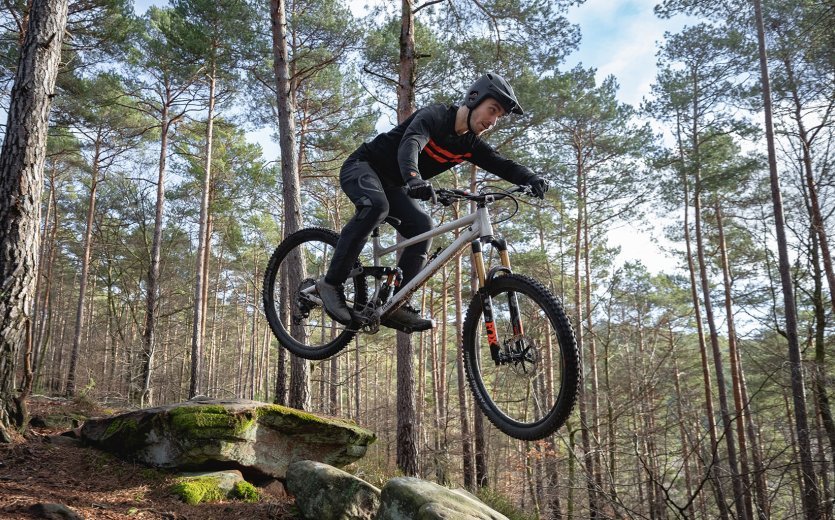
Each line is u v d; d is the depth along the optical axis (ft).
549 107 43.24
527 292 7.13
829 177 39.50
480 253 7.72
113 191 71.67
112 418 17.37
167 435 16.19
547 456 34.99
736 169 48.11
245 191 65.10
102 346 94.53
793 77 41.45
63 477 14.34
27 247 17.70
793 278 40.93
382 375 128.06
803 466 25.54
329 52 47.60
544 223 67.41
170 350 80.74
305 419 18.22
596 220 62.08
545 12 34.53
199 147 67.00
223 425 16.30
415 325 8.91
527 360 7.21
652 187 57.11
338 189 69.21
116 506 13.08
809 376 32.35
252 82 53.36
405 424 34.55
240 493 15.53
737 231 62.34
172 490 14.57
